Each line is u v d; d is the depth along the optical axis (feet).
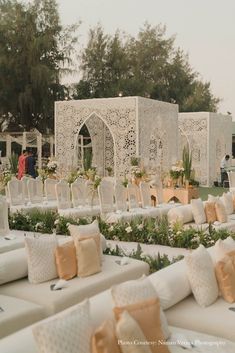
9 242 22.26
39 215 29.43
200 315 13.04
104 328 9.41
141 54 116.16
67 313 9.61
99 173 63.93
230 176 51.72
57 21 90.84
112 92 105.91
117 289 11.21
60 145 56.08
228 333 12.25
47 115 89.04
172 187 40.57
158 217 30.73
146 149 51.55
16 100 88.53
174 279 13.64
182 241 24.04
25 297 15.06
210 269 14.11
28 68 87.61
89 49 109.91
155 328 10.25
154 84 114.83
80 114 54.49
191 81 124.57
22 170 49.44
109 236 26.05
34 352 9.61
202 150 64.80
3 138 76.89
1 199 24.43
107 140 65.77
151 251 23.16
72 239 18.22
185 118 65.51
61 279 16.33
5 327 12.82
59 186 31.94
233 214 33.06
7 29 86.84
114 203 33.37
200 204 29.09
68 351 9.03
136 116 50.16
